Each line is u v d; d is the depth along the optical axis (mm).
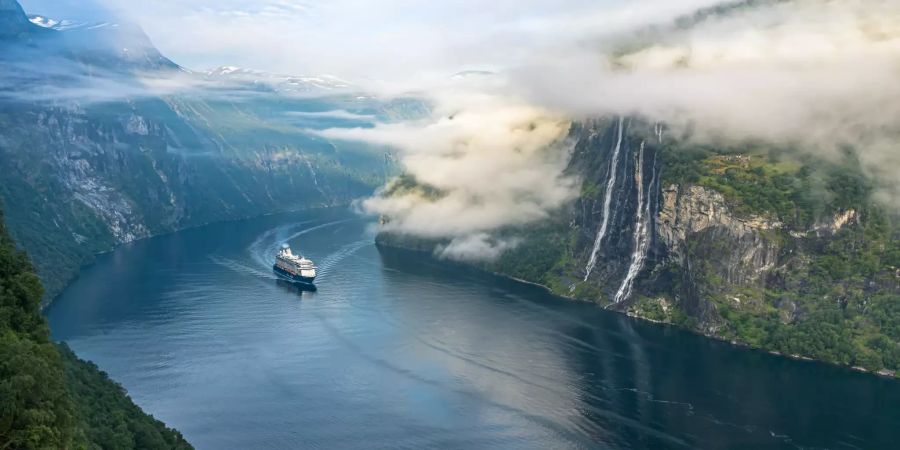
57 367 144375
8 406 118062
